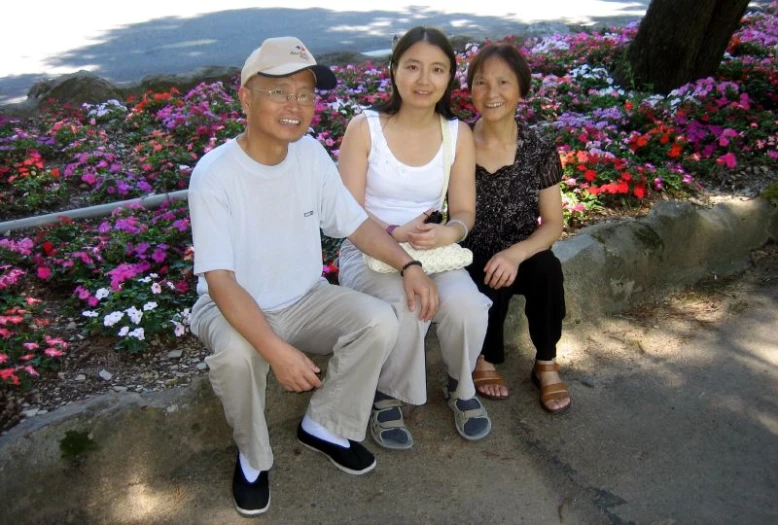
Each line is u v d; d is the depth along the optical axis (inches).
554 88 220.2
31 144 179.3
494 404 115.9
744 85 223.1
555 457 105.3
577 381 121.9
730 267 156.0
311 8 432.1
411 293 97.0
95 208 151.8
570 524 93.9
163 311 118.3
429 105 102.2
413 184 106.8
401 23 393.7
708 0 209.8
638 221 148.6
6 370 99.3
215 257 85.4
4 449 89.7
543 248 110.4
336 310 95.5
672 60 221.3
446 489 99.0
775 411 115.0
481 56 106.3
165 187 167.5
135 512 94.0
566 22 383.2
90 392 103.7
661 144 178.9
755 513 95.6
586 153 161.5
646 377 123.0
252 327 84.4
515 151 111.3
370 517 94.1
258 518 93.6
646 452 106.3
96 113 204.5
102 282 125.2
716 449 107.0
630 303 142.9
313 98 87.4
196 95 219.8
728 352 129.4
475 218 113.1
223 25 385.4
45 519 91.2
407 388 102.9
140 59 316.8
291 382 85.1
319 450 102.5
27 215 155.0
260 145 87.9
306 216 95.0
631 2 472.1
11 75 290.8
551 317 111.5
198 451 102.2
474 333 100.5
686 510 96.1
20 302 119.0
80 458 93.4
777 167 176.6
